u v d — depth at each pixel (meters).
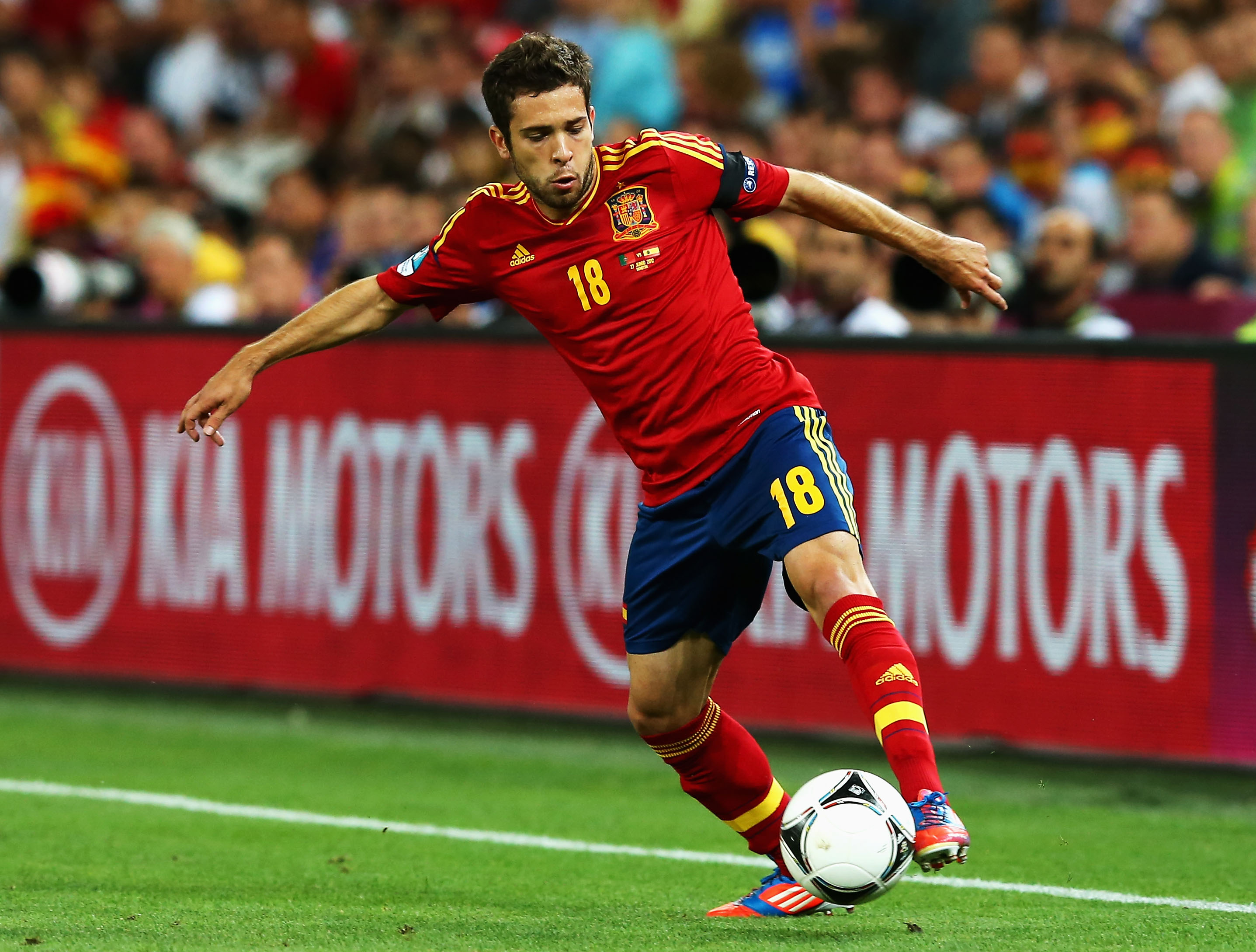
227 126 49.81
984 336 24.28
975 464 24.38
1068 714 23.81
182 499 30.17
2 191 44.94
